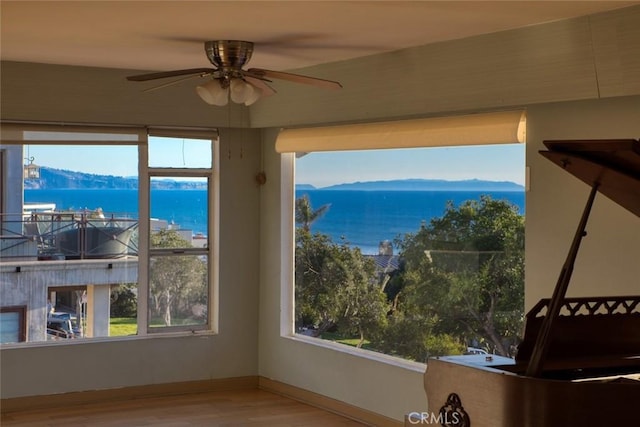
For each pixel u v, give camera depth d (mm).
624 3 3928
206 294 7148
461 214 5570
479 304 5438
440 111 5348
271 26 4590
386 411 5957
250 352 7195
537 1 3906
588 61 4285
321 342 6688
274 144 7051
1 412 6312
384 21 4445
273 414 6363
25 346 6410
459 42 4992
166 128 6859
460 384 3354
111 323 6773
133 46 5355
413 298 5930
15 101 6219
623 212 4422
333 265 6633
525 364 3512
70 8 4129
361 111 5949
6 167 6375
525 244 5004
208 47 5082
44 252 6539
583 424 3012
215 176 7098
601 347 3701
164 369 6895
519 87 4730
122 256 6797
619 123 4422
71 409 6441
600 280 4547
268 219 7121
